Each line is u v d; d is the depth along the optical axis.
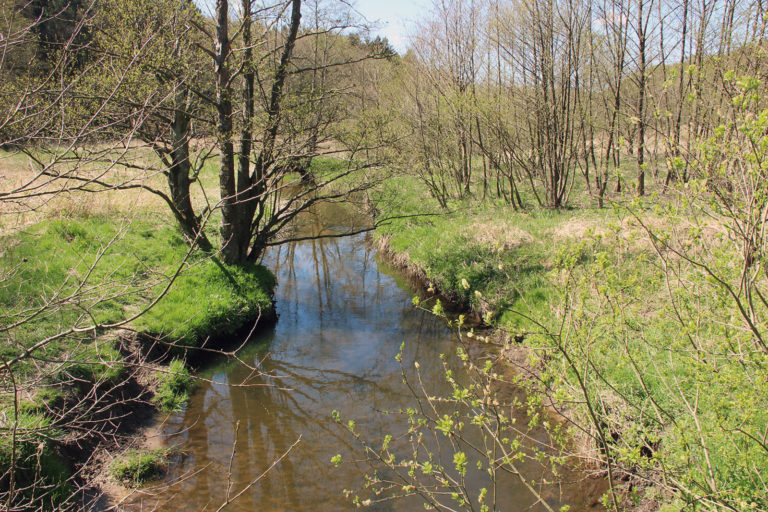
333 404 8.13
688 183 3.32
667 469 3.91
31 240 10.27
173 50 9.59
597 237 3.71
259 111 11.59
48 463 5.43
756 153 2.86
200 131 11.28
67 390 6.57
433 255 12.99
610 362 6.31
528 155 16.44
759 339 3.08
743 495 3.53
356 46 18.05
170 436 7.05
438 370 9.04
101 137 5.70
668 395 5.53
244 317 10.66
